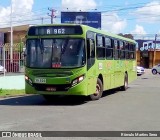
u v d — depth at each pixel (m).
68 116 12.81
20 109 14.85
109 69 20.20
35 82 16.14
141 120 11.99
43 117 12.58
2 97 20.39
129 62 25.66
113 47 21.11
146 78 42.09
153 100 18.28
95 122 11.55
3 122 11.52
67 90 15.83
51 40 16.27
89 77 16.59
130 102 17.38
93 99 18.36
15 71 25.33
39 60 16.23
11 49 25.14
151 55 84.50
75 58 15.92
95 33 17.67
